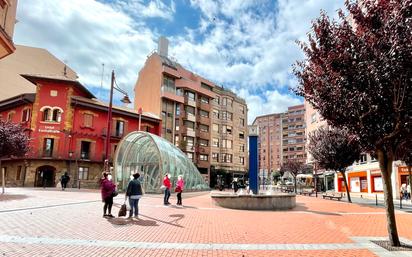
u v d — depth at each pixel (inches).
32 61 1732.3
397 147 297.0
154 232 322.3
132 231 323.6
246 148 2503.7
